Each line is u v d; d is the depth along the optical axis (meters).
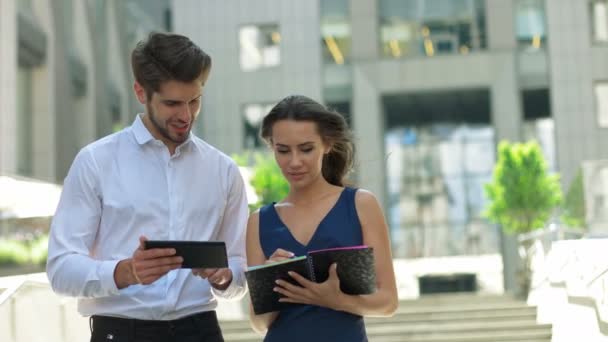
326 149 3.03
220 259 2.71
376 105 29.36
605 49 28.91
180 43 2.90
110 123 25.81
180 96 2.91
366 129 29.27
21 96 21.42
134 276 2.73
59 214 3.05
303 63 29.80
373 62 29.53
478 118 31.31
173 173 3.14
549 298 12.47
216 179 3.23
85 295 2.90
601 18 29.11
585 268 7.41
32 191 9.29
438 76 29.23
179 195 3.13
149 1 29.81
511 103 28.91
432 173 31.31
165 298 3.02
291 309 2.91
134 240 3.07
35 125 21.67
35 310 5.59
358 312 2.83
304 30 29.91
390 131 31.69
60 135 22.05
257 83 29.92
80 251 3.01
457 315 14.45
